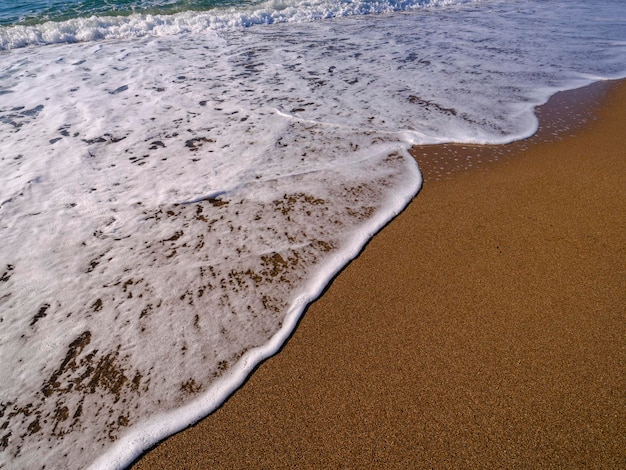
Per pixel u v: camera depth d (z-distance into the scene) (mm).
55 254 2738
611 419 1762
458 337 2148
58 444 1752
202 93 5273
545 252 2695
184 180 3512
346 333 2201
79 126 4414
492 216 3055
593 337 2121
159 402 1898
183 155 3891
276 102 4996
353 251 2760
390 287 2475
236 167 3689
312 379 1979
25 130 4324
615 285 2430
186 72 6008
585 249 2713
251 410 1856
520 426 1750
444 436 1729
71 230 2949
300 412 1841
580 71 5875
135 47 7207
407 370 2000
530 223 2967
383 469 1632
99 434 1785
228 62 6434
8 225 2980
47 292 2459
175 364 2062
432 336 2162
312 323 2264
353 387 1935
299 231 2949
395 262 2662
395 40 7496
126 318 2305
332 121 4500
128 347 2146
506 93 5172
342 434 1754
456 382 1936
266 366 2045
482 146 3988
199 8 9891
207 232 2947
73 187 3422
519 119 4496
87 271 2613
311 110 4773
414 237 2873
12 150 3947
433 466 1635
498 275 2527
